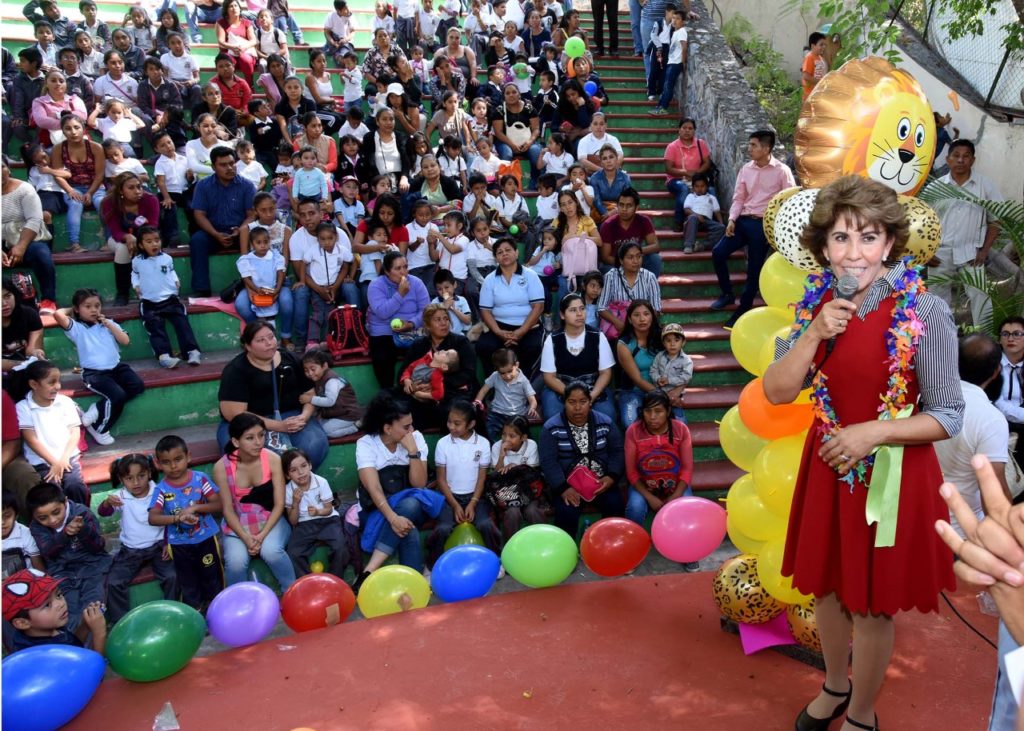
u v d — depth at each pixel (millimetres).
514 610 3926
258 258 6383
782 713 3088
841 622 2707
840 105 3066
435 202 7766
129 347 6266
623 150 9438
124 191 6434
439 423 5734
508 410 5859
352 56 9336
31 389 4832
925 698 3133
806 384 2576
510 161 8922
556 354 5934
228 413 5320
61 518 4371
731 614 3520
